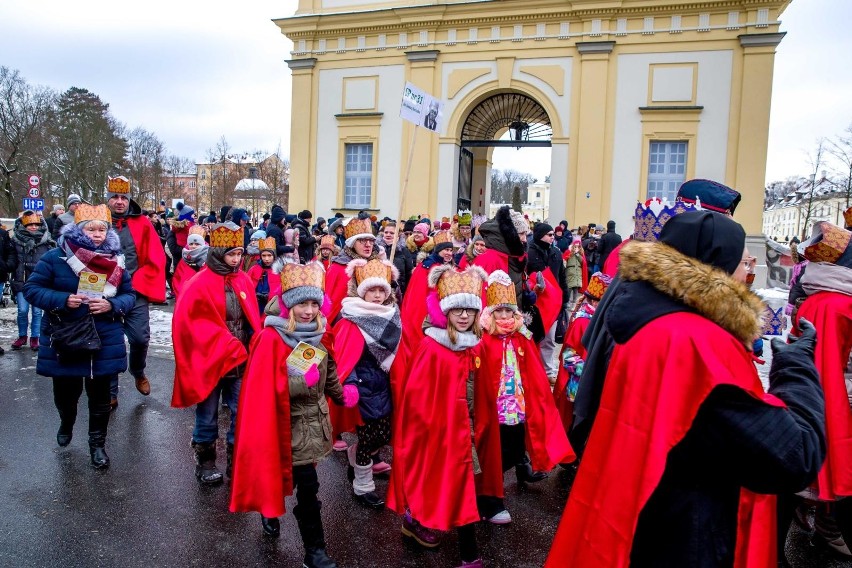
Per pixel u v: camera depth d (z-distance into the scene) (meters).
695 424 1.82
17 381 7.36
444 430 3.62
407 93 9.14
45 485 4.67
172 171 65.50
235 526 4.14
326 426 3.73
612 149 18.62
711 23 17.62
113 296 5.02
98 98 50.56
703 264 1.95
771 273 12.49
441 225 12.15
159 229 16.05
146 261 6.81
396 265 9.06
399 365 4.40
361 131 21.02
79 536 3.94
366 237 6.42
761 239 17.23
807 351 2.04
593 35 18.52
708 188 3.74
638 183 18.45
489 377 4.00
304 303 3.63
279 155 59.62
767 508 2.20
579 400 3.13
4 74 40.97
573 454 4.39
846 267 3.83
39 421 6.03
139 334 6.67
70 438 5.41
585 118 18.70
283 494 3.56
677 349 1.84
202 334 4.71
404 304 6.68
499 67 19.45
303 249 11.52
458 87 19.91
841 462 3.59
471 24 19.58
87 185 44.41
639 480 1.87
